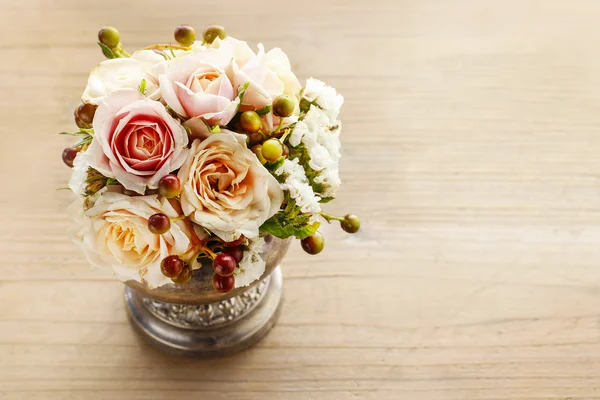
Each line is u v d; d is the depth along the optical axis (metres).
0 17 1.05
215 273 0.70
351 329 0.82
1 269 0.84
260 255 0.71
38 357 0.79
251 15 1.08
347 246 0.86
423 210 0.89
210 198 0.65
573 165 0.93
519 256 0.86
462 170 0.92
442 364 0.80
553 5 1.13
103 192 0.65
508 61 1.03
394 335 0.81
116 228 0.65
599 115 0.98
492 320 0.82
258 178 0.64
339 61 1.02
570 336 0.82
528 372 0.80
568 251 0.87
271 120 0.66
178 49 0.71
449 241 0.87
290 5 1.10
